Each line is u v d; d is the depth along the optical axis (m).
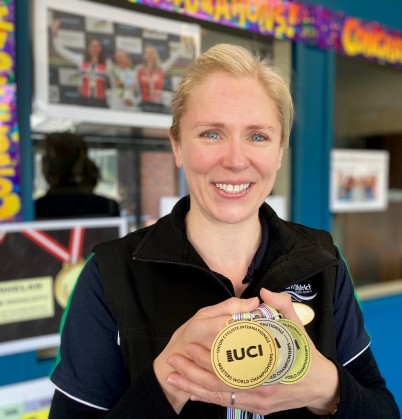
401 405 2.22
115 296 0.73
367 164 2.23
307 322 0.77
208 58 0.72
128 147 1.58
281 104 0.75
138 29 1.55
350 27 2.02
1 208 1.31
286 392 0.59
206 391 0.57
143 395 0.60
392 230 2.37
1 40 1.27
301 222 1.95
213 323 0.58
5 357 1.34
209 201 0.74
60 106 1.43
